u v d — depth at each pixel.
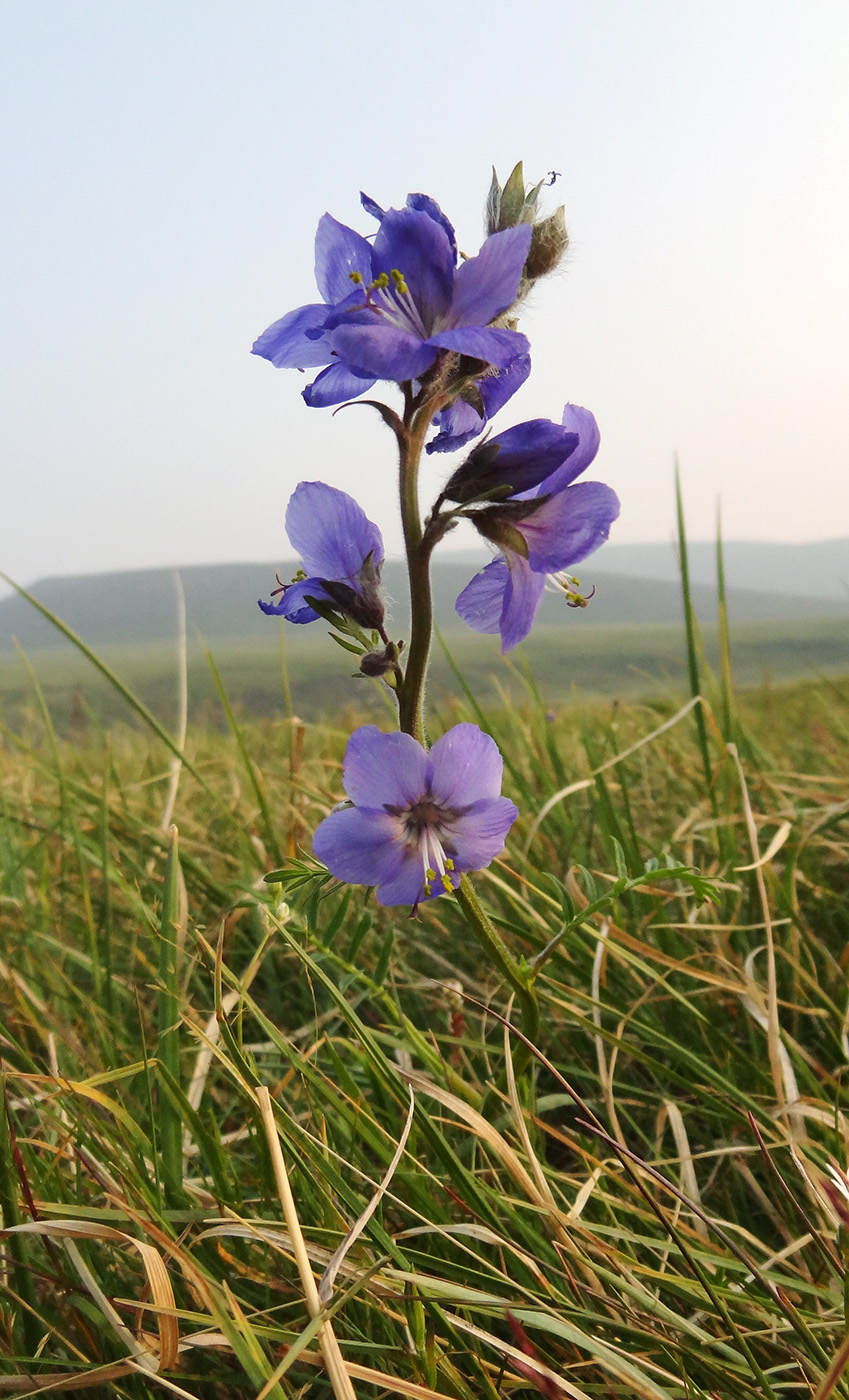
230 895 0.26
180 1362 0.14
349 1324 0.14
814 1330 0.14
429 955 0.25
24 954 0.23
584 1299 0.14
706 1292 0.14
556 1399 0.12
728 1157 0.18
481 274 0.14
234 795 0.34
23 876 0.27
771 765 0.34
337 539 0.15
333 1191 0.15
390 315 0.14
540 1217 0.16
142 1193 0.14
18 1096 0.19
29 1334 0.14
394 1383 0.11
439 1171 0.18
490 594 0.16
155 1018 0.23
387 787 0.14
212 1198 0.16
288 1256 0.14
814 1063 0.20
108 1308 0.13
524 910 0.24
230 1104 0.20
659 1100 0.20
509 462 0.14
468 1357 0.14
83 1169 0.17
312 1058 0.19
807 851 0.28
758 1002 0.19
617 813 0.31
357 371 0.13
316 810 0.29
